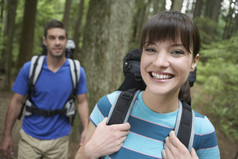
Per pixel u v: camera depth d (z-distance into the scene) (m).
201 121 0.92
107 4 2.78
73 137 3.36
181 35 0.76
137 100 0.96
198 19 3.80
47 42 1.85
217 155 0.93
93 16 2.86
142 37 0.84
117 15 2.80
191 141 0.86
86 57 2.91
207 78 4.00
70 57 2.22
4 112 4.82
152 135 0.89
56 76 1.85
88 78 2.88
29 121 1.86
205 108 3.00
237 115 3.90
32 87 1.82
